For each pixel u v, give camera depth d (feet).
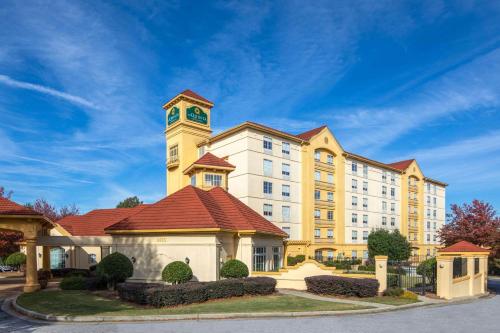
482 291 78.28
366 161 196.54
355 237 184.34
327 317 45.27
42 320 42.68
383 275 65.72
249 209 96.43
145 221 76.48
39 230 82.79
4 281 93.86
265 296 61.46
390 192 213.87
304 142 158.92
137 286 53.93
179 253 72.23
